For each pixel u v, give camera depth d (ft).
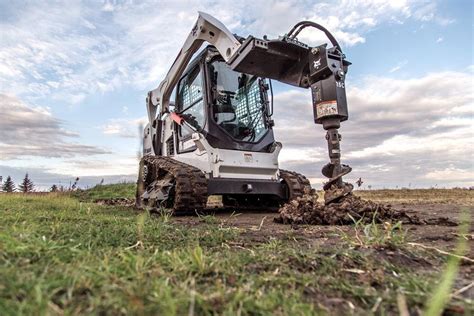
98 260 4.99
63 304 3.24
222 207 25.75
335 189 13.91
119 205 29.50
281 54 15.79
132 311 3.10
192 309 3.24
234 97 22.26
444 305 3.73
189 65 24.21
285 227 11.85
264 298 3.82
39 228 7.78
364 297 4.17
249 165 20.94
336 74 14.20
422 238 9.12
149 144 29.45
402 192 39.99
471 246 7.95
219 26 19.63
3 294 3.29
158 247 6.84
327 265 5.55
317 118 14.43
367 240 7.33
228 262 5.36
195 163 21.48
